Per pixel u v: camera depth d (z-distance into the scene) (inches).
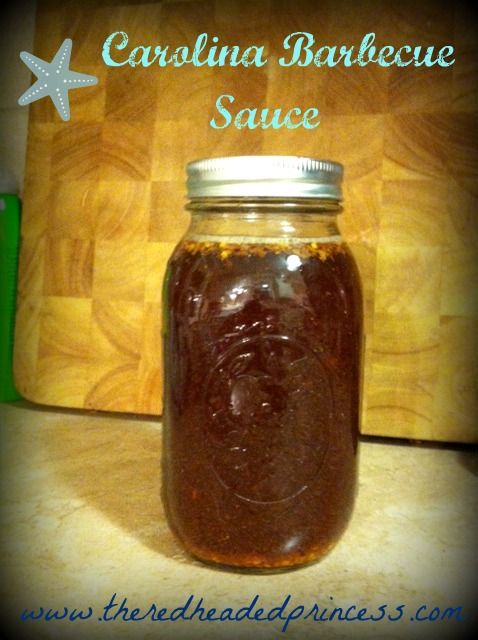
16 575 9.8
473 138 14.8
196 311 9.9
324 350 9.9
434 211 15.1
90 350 17.2
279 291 9.7
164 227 16.5
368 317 15.6
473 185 14.9
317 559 10.3
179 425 10.2
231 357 9.7
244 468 9.8
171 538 11.1
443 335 15.4
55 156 17.0
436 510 12.3
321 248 10.1
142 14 16.3
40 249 17.3
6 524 11.4
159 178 16.4
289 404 9.8
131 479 13.4
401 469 14.2
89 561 10.3
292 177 9.6
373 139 15.3
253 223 10.0
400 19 15.0
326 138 15.6
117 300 16.9
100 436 15.8
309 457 9.9
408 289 15.4
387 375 15.7
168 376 10.5
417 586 9.8
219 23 15.9
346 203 15.5
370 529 11.5
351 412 10.4
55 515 11.8
